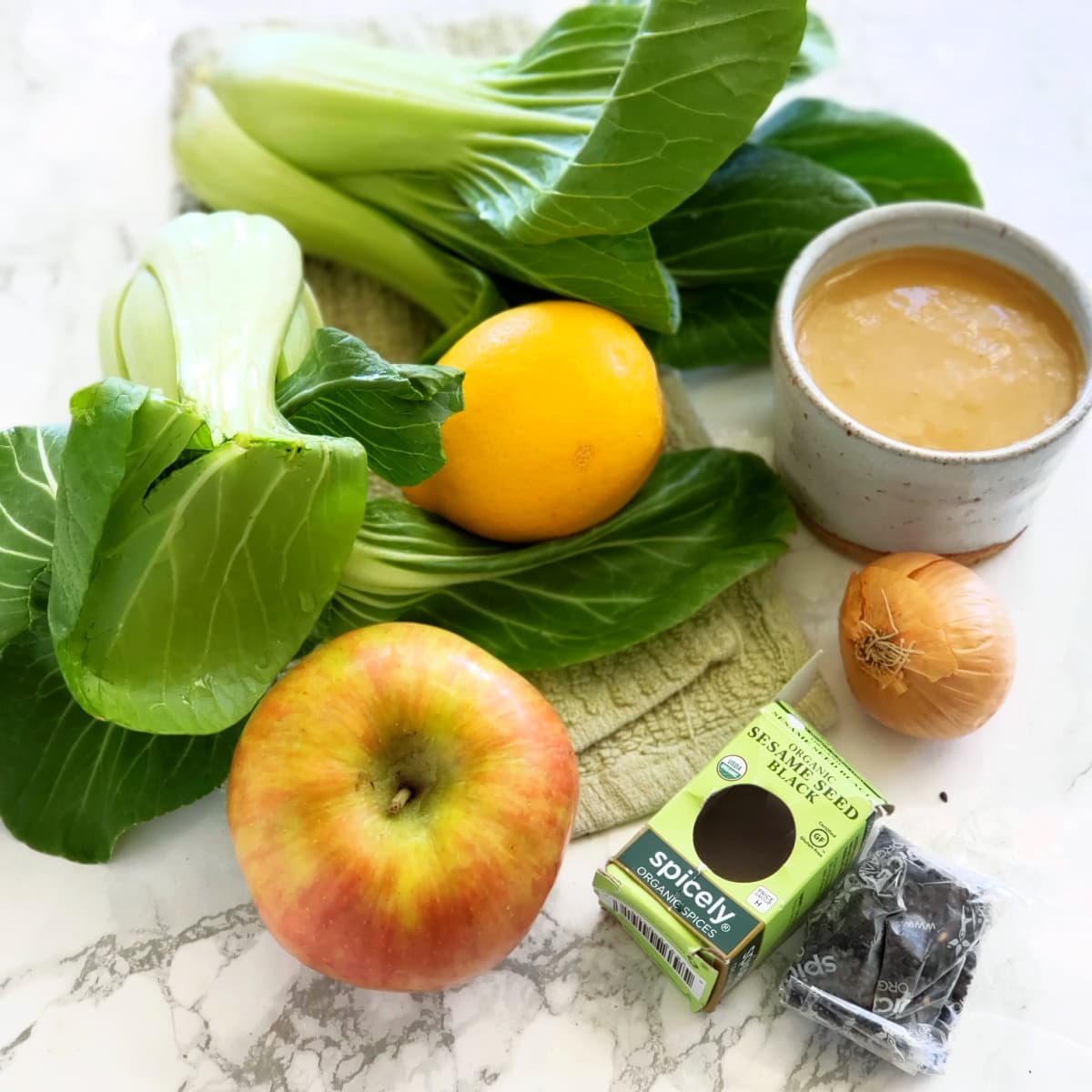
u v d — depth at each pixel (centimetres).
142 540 31
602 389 36
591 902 36
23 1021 35
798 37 33
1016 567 41
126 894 36
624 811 37
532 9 53
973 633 36
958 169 45
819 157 46
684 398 44
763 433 44
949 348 39
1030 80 51
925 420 37
